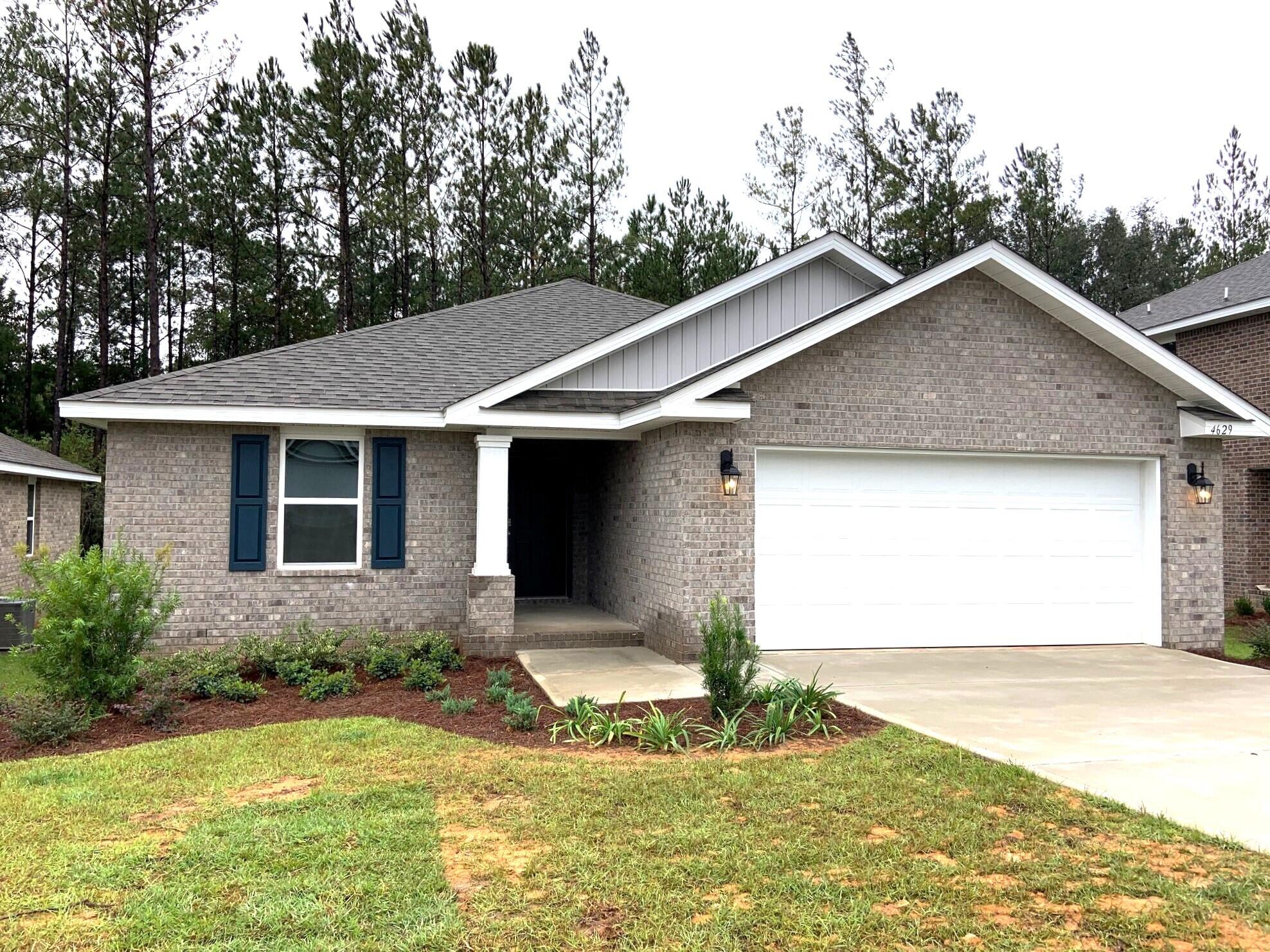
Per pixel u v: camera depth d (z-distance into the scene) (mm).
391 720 8234
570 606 15297
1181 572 12367
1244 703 8797
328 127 29438
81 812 5730
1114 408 12188
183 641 11367
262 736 7645
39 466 19500
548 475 16594
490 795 6016
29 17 28562
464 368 13023
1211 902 4426
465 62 31500
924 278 11250
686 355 12594
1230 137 46531
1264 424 12078
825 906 4391
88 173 31422
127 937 4082
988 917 4293
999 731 7652
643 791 6035
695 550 10812
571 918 4270
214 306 33438
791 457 11547
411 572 12094
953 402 11688
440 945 4016
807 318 13227
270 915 4262
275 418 11195
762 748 7223
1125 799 5902
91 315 37500
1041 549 12312
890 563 11836
